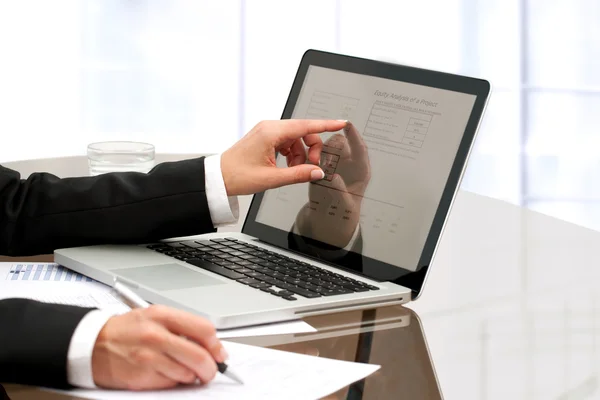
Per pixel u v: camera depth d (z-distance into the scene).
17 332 0.77
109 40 4.14
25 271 1.13
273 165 1.20
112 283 1.04
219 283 1.03
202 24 4.21
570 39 4.48
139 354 0.73
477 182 4.56
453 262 1.26
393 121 1.21
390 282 1.10
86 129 4.16
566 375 0.80
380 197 1.18
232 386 0.75
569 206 4.57
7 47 4.04
